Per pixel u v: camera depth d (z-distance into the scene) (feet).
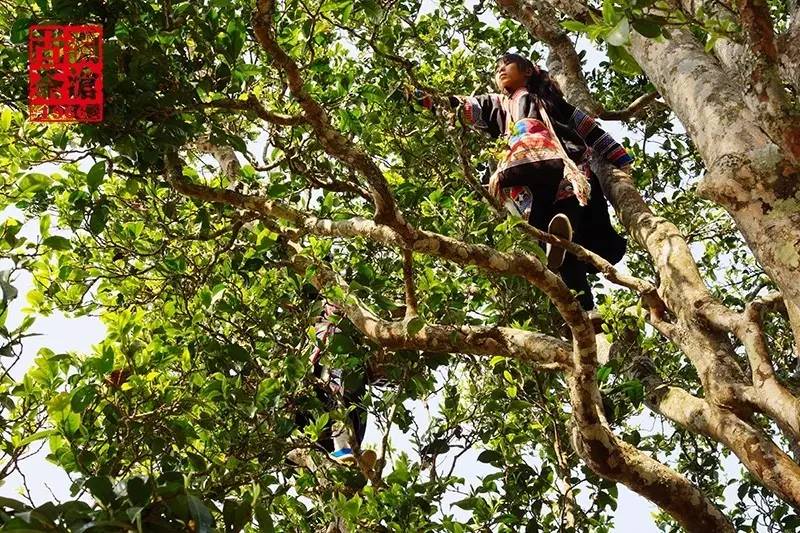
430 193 15.60
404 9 21.38
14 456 11.43
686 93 10.55
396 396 15.74
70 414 11.43
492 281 16.05
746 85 8.68
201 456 13.15
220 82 13.02
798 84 8.98
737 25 9.29
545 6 19.69
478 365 18.34
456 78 20.98
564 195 16.40
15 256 12.35
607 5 8.87
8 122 13.73
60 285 15.85
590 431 13.04
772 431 21.38
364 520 14.75
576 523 15.84
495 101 17.39
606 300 15.80
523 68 17.39
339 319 15.62
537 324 16.34
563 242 15.67
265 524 8.86
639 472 13.15
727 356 13.47
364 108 17.89
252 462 13.52
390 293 17.60
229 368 14.80
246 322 16.07
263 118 12.82
